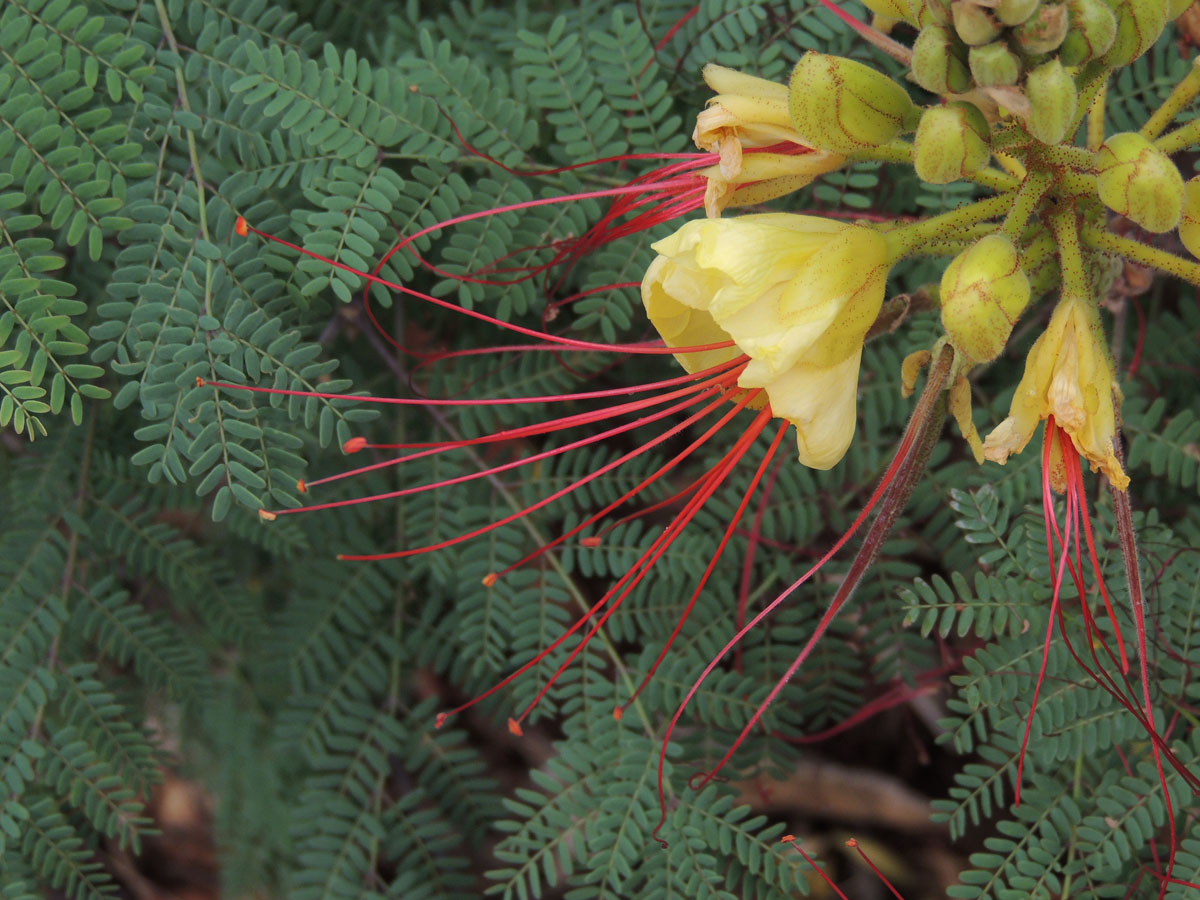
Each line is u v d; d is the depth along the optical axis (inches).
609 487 14.6
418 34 14.4
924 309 12.1
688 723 14.2
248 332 12.6
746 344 11.2
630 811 13.5
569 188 13.6
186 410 12.5
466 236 13.3
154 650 14.7
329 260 12.8
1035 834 13.2
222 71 13.1
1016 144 11.3
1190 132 11.8
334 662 15.2
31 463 14.6
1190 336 14.7
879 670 14.4
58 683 14.3
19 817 13.7
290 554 14.6
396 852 14.9
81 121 12.6
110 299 14.3
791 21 13.8
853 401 11.4
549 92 13.7
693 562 14.3
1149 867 13.2
